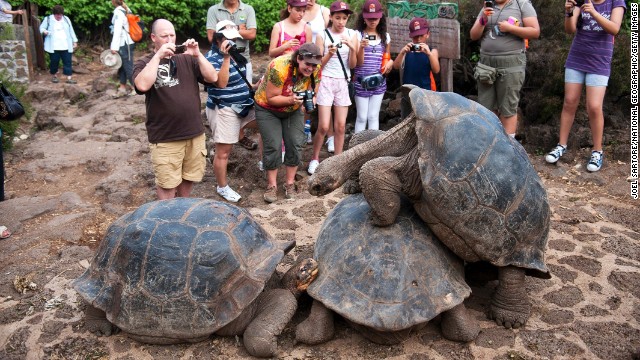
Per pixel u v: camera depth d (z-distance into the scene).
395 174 3.62
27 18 12.11
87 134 8.18
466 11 7.75
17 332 3.83
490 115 3.77
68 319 3.95
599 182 6.14
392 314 3.33
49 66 12.30
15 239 5.15
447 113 3.57
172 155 4.89
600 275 4.42
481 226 3.45
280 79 5.32
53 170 6.89
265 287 3.72
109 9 13.16
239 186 6.53
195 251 3.49
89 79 11.91
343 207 4.04
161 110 4.75
